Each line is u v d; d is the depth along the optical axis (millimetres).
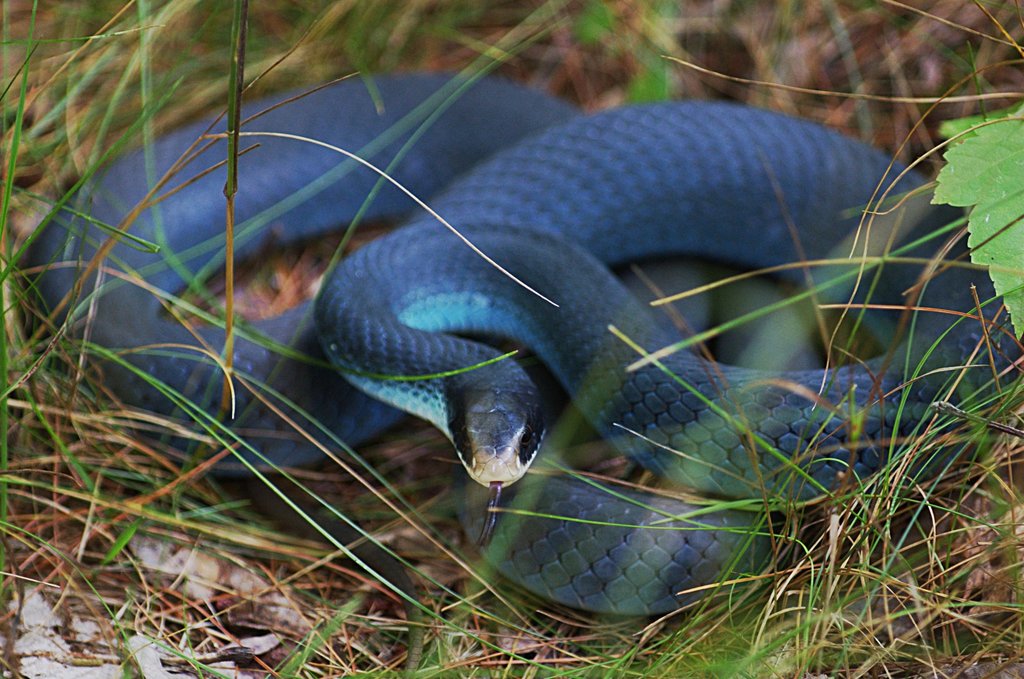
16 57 7305
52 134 7238
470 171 7328
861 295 6430
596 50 8586
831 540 4395
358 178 7855
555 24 8562
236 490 6031
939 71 7344
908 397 5148
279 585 5363
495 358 5527
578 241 7098
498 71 8656
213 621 5168
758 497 5227
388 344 5828
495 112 8094
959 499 4984
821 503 5016
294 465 6152
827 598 4352
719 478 5312
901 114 7402
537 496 5312
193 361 5961
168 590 5242
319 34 8070
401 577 5348
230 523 5727
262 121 7707
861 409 5008
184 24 7922
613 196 7125
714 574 5035
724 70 8344
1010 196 4664
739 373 5473
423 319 6441
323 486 6152
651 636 5047
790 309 6578
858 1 7797
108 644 4781
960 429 4969
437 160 8039
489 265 6504
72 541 5414
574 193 7113
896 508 4832
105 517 5484
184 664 4863
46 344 5863
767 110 7270
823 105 7855
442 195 7180
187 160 5039
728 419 5078
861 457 5129
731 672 4191
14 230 6738
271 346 6141
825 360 6328
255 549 5609
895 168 6816
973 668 4457
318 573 5539
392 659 5074
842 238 6781
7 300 5961
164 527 5602
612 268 7297
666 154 7117
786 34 8039
